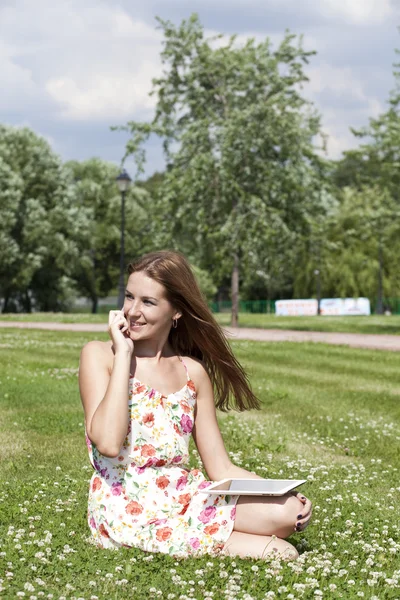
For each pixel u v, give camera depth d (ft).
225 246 118.11
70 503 18.92
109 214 237.45
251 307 266.57
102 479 14.52
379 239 126.82
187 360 15.34
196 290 14.92
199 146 117.60
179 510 14.35
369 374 54.49
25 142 203.21
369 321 155.84
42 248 191.93
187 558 14.01
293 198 119.55
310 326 131.85
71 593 12.62
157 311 14.51
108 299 303.07
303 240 123.54
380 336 103.55
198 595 12.63
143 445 14.34
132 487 14.32
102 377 14.49
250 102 116.78
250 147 114.21
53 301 216.74
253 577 13.42
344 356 67.05
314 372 54.54
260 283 256.11
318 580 13.84
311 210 122.62
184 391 14.89
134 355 14.88
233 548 14.25
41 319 147.02
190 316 15.06
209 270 130.93
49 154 205.26
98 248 241.76
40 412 34.63
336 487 22.54
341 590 13.35
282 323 144.36
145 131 117.91
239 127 112.98
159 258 14.70
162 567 13.57
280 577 13.35
